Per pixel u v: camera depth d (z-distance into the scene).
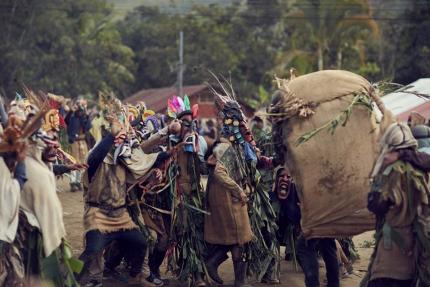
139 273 21.62
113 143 20.30
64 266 17.58
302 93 19.80
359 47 102.38
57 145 18.20
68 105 46.50
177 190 21.97
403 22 97.50
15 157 16.70
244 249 22.00
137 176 21.08
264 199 22.30
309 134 19.23
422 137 19.05
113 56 130.12
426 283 16.88
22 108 18.47
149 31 142.12
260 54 129.00
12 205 16.45
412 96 34.84
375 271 17.44
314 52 104.56
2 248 16.64
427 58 93.00
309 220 19.67
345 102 19.53
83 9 129.62
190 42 134.75
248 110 91.06
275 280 22.78
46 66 111.12
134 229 20.91
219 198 21.20
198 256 21.91
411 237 17.00
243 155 21.55
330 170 19.39
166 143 22.70
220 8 143.75
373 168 18.00
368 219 19.34
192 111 22.45
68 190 44.78
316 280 20.30
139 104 24.22
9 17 109.88
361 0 100.88
